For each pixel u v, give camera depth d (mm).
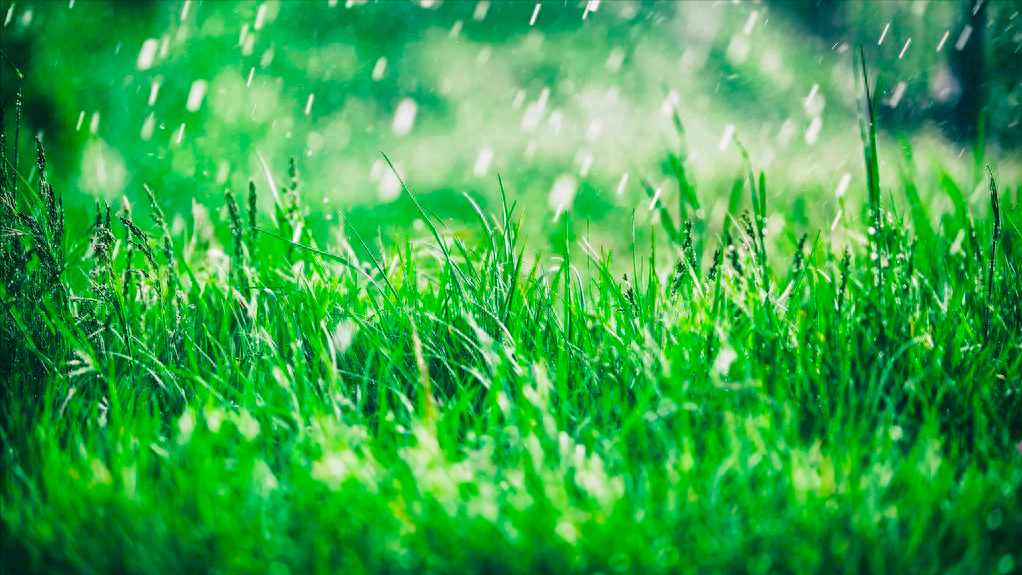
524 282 2291
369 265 2402
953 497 2090
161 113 3777
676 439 2145
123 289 2289
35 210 2295
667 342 2227
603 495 2080
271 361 2217
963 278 2289
